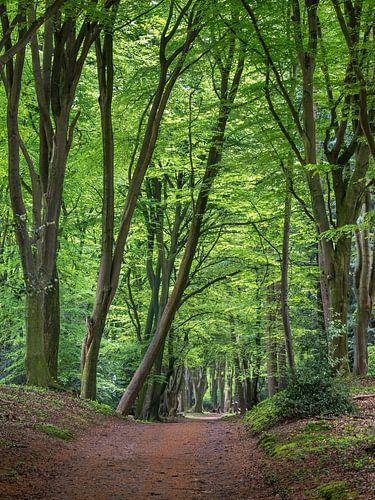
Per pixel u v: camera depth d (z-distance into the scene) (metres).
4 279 26.27
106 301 20.92
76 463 10.08
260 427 13.93
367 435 9.49
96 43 20.44
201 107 23.75
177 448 13.12
